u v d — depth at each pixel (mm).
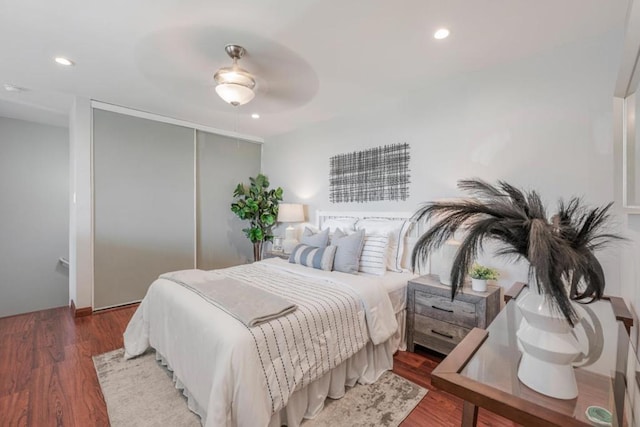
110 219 3262
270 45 2010
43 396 1771
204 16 1717
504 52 2086
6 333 2678
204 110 3385
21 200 3789
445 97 2572
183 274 2248
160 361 2158
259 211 4379
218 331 1392
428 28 1813
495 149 2289
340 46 2020
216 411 1212
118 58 2201
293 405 1499
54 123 3916
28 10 1666
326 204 3717
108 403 1708
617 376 948
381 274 2498
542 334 896
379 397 1778
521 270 2143
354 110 3312
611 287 1718
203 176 4082
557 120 2016
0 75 2498
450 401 1745
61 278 4098
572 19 1713
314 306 1680
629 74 1224
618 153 1576
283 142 4375
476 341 1105
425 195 2717
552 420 709
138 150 3443
